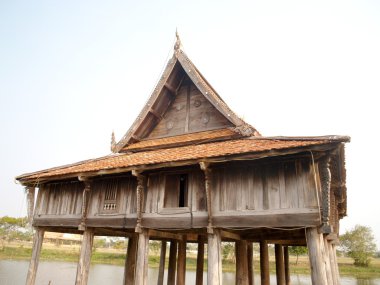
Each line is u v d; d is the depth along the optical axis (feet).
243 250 40.81
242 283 39.04
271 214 26.91
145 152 41.70
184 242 48.21
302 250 139.85
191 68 41.70
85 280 36.42
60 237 285.02
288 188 26.94
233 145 31.96
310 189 25.94
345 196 43.62
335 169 31.09
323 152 24.91
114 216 36.22
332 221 35.91
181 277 46.70
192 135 41.52
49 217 42.06
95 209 38.14
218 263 28.58
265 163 28.66
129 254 48.60
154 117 45.88
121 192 37.06
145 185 35.14
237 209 28.60
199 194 31.27
